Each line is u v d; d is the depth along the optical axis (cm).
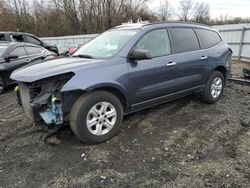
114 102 399
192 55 508
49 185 305
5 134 440
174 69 473
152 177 315
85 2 3728
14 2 3797
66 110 371
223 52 581
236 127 451
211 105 569
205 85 552
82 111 369
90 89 364
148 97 446
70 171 330
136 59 414
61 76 364
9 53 788
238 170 324
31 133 439
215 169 327
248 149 375
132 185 302
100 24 3788
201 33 551
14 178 319
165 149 378
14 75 394
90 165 342
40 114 371
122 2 3772
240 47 1440
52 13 3775
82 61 399
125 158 356
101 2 3722
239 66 1185
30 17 3838
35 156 366
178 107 549
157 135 422
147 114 509
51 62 414
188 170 327
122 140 405
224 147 382
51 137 417
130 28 465
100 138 392
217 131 436
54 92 363
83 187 301
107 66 391
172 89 480
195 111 529
